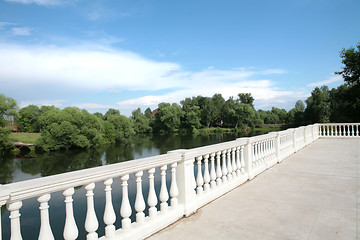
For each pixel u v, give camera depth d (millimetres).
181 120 103938
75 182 2541
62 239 12328
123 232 3135
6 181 26828
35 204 17375
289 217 3986
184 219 4023
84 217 14430
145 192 17266
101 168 2820
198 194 4621
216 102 108812
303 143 13062
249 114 94312
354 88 28922
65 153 44844
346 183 5812
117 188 19219
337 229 3516
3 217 14633
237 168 6156
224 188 5316
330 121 44344
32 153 44469
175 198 4039
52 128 44969
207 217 4078
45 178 2350
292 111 102562
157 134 90750
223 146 5293
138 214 3395
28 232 13086
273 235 3396
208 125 104875
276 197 4992
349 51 28438
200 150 4484
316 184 5836
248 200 4859
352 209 4230
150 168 3557
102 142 56594
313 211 4203
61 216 14828
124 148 51438
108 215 2932
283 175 6840
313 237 3309
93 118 52719
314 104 56562
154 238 3369
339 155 9742
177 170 4227
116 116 63656
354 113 29859
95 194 18188
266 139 7824
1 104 42219
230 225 3752
